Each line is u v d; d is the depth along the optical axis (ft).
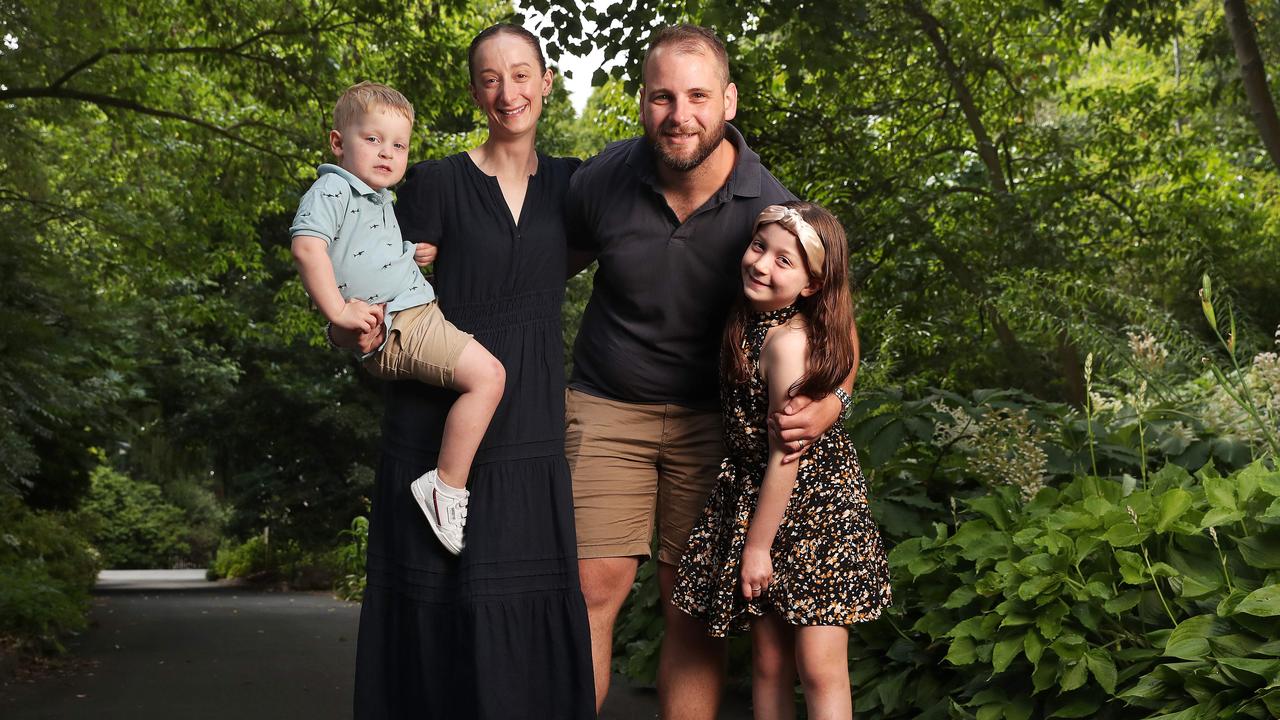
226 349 85.76
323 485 83.25
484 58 10.75
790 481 9.67
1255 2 46.14
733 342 10.09
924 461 16.40
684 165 10.10
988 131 52.70
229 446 85.92
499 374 10.32
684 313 10.73
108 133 51.65
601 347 11.06
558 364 10.85
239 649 29.84
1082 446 15.75
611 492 10.92
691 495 11.07
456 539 10.25
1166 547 11.23
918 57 49.19
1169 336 17.25
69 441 59.21
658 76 9.95
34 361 33.96
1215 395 16.02
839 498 9.83
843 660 9.73
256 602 55.72
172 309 66.44
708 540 10.34
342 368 86.43
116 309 50.83
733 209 10.55
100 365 56.95
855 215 41.98
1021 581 11.28
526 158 11.08
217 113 50.16
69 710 19.10
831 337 9.60
